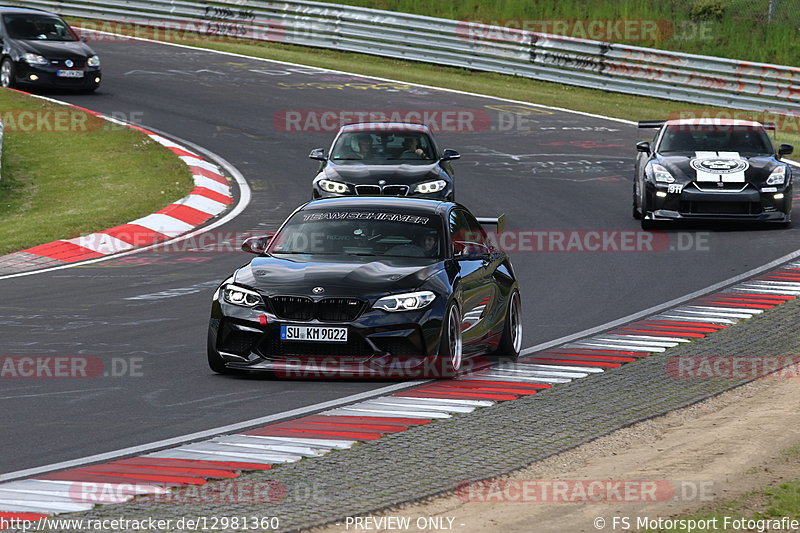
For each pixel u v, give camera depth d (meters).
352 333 33.28
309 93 112.25
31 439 27.56
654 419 30.16
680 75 115.69
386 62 132.25
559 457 26.47
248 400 31.78
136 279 52.72
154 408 30.78
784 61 129.12
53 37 108.69
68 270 55.12
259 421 29.44
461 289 35.59
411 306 33.78
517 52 125.12
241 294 34.31
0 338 40.06
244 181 80.88
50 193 76.00
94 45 133.00
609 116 108.25
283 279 34.41
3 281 52.22
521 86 121.94
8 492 23.16
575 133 100.12
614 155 91.75
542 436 28.27
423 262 35.84
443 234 37.16
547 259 58.53
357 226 37.56
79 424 29.05
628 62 118.81
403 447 27.00
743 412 30.91
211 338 34.50
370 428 28.81
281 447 26.92
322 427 28.89
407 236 36.94
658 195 64.94
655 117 108.69
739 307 46.91
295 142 93.56
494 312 38.09
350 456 26.14
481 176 82.88
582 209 72.88
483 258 36.69
